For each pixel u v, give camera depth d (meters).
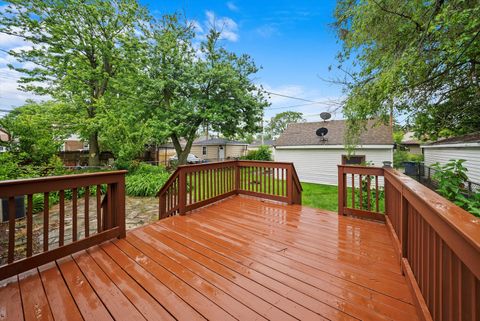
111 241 2.59
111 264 2.09
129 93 10.34
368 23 3.59
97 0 9.49
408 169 10.70
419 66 3.10
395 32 3.49
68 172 8.34
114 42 10.41
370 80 4.02
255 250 2.38
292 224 3.19
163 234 2.82
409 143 20.84
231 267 2.04
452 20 2.53
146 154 18.42
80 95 10.26
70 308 1.52
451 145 6.69
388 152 9.50
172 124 10.45
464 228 0.76
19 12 8.70
